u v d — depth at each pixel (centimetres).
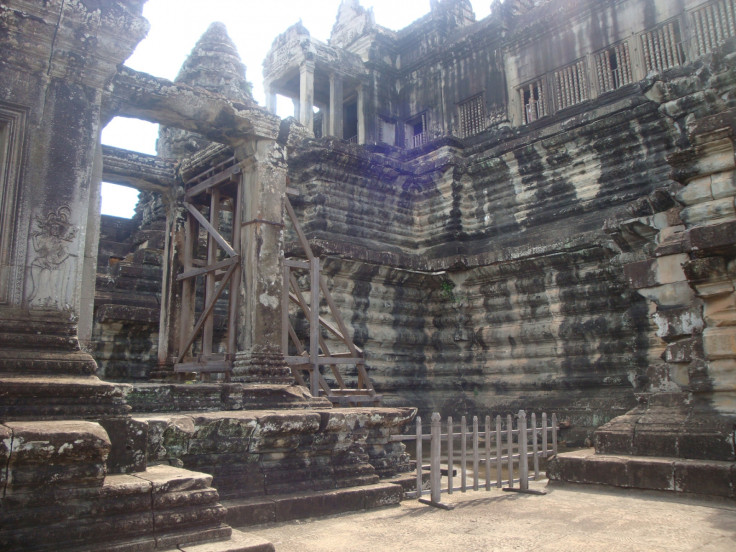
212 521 440
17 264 489
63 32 523
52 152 517
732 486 619
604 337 1387
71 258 514
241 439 584
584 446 1299
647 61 1697
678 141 1048
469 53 2220
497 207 1730
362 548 477
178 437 549
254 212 828
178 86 757
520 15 2061
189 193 991
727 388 700
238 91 1627
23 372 463
